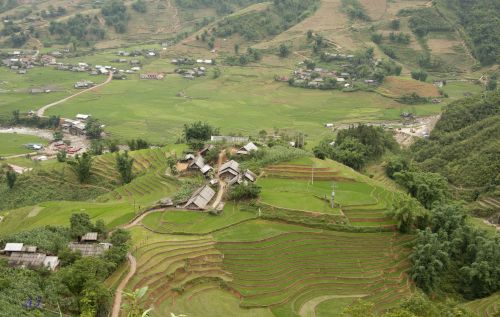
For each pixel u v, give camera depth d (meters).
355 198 102.31
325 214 94.50
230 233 88.88
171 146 152.75
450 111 185.88
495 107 174.00
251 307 71.75
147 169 138.00
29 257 69.88
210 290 75.50
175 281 75.44
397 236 91.81
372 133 162.62
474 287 85.94
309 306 73.81
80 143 199.88
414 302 62.22
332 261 84.06
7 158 178.38
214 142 141.00
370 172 149.50
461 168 142.88
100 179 141.12
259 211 95.94
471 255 90.38
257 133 198.12
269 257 83.12
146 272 74.94
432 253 84.12
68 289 61.12
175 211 98.06
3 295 57.44
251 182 105.94
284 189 106.69
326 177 114.50
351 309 50.06
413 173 120.50
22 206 131.62
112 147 167.75
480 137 151.38
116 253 74.56
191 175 120.19
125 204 108.94
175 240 85.88
